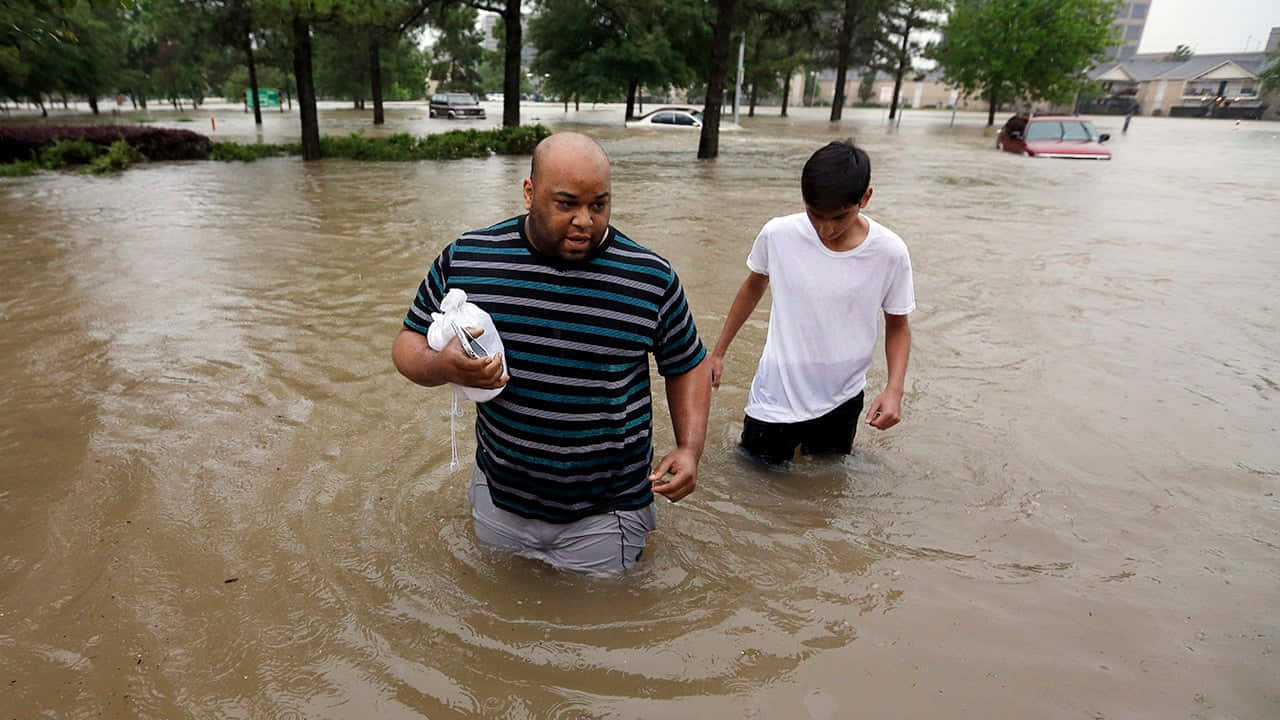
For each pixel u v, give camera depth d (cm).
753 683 223
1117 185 1483
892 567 281
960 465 360
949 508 323
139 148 1692
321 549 283
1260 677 225
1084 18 3450
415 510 310
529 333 221
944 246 875
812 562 283
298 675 223
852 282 315
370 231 915
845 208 286
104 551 281
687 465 242
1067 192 1372
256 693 216
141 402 412
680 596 261
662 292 226
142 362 471
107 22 4156
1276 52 6944
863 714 211
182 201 1137
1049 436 391
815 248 316
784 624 249
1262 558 286
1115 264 791
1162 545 295
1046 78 3519
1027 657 234
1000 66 3506
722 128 3331
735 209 1122
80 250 782
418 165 1717
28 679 219
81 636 237
